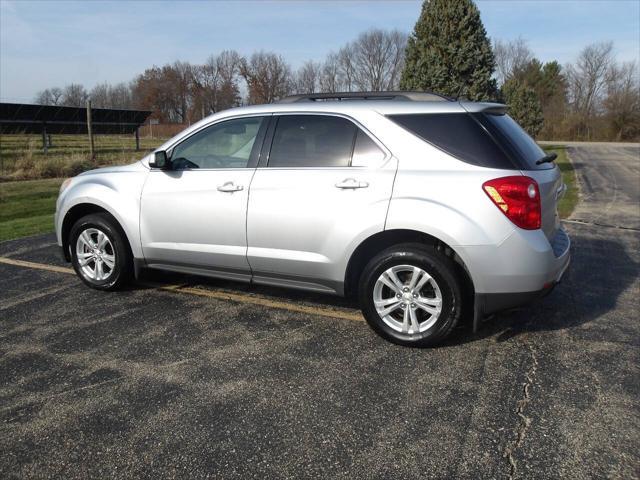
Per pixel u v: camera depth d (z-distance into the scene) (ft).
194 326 14.08
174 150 15.52
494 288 11.74
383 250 12.69
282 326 14.08
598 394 10.54
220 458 8.70
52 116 82.23
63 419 9.80
